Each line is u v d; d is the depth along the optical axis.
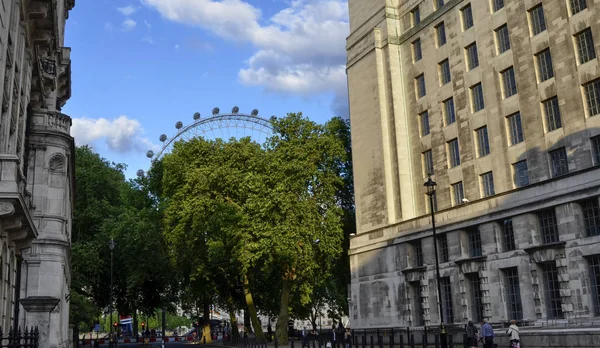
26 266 33.53
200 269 52.09
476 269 39.34
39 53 29.45
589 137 35.44
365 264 51.31
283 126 52.25
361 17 57.53
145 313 71.94
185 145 55.00
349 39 58.44
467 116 45.09
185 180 51.97
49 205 35.09
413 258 45.97
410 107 51.75
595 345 21.98
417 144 50.59
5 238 20.05
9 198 17.59
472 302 40.09
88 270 60.94
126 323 117.06
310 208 47.31
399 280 46.59
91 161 74.69
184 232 51.16
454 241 41.59
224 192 50.62
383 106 52.69
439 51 48.69
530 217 36.00
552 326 32.38
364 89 55.22
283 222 46.16
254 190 47.31
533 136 39.28
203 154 54.31
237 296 63.66
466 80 45.53
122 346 66.75
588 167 33.28
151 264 61.78
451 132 46.69
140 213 62.84
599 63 35.22
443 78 48.53
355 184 55.34
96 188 71.00
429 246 43.81
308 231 46.00
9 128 21.38
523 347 25.33
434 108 48.78
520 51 40.88
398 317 46.25
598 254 31.69
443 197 46.88
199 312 86.25
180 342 80.00
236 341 52.50
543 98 38.91
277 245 45.25
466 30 46.12
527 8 40.62
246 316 66.94
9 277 22.84
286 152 50.16
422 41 50.81
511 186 40.75
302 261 46.84
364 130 54.72
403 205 49.84
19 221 19.33
